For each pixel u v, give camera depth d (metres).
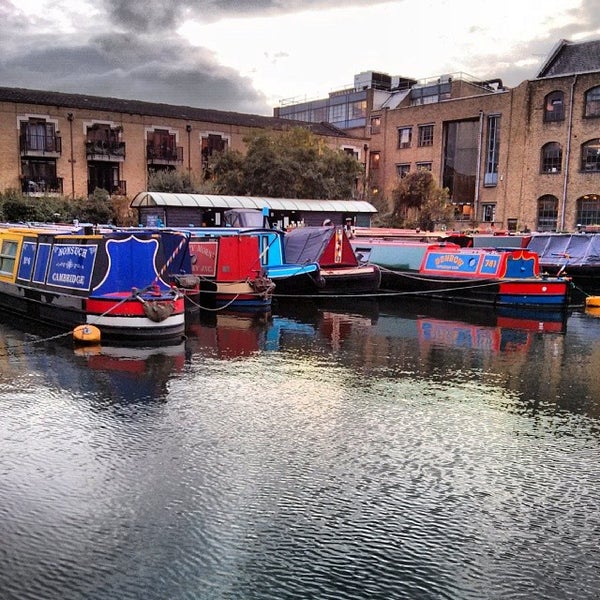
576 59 44.28
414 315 18.62
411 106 51.47
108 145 40.59
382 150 53.50
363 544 5.49
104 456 7.16
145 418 8.46
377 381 10.76
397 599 4.77
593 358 12.98
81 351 12.32
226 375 10.84
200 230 20.69
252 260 19.08
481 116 46.88
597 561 5.34
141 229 18.25
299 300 21.28
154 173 40.69
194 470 6.84
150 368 11.12
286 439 7.82
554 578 5.09
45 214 34.19
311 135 39.81
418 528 5.78
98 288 13.62
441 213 42.22
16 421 8.25
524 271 20.98
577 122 41.88
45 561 5.13
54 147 38.94
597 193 41.28
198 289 17.58
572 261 27.16
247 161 37.22
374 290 21.78
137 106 43.38
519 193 45.03
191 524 5.73
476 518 5.98
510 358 12.88
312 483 6.60
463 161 49.97
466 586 4.96
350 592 4.84
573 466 7.23
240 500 6.19
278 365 11.70
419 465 7.14
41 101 38.41
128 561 5.15
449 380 10.98
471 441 7.95
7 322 15.77
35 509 5.94
